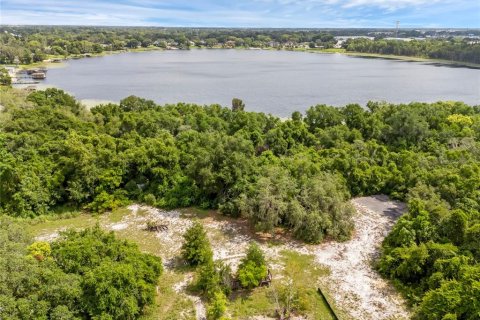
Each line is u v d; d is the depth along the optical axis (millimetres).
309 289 26672
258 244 32375
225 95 102125
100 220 36906
